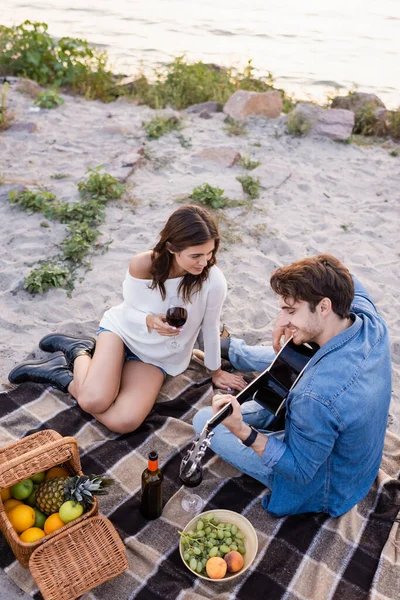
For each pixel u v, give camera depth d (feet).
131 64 41.50
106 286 16.29
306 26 60.85
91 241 17.89
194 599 9.00
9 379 13.01
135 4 64.54
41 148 23.36
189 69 31.83
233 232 19.01
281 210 20.57
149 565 9.57
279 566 9.59
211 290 11.69
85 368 12.32
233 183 21.79
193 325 12.16
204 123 27.35
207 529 9.70
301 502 10.03
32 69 30.58
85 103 28.81
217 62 44.55
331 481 9.82
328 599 9.16
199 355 14.06
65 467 10.02
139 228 18.78
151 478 9.91
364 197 21.99
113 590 9.16
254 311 15.92
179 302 11.80
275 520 10.33
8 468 8.82
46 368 12.97
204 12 63.87
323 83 41.22
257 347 13.50
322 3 74.84
